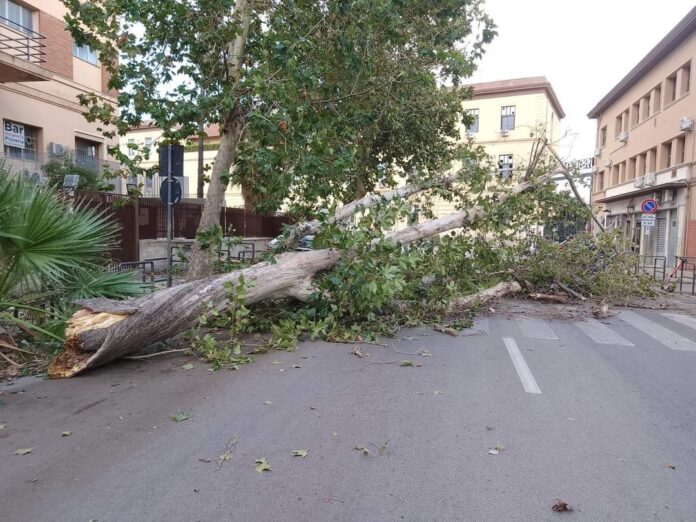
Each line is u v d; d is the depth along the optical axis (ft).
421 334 26.25
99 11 31.94
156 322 19.72
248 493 10.68
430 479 11.32
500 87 141.69
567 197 40.32
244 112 32.78
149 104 31.86
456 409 15.52
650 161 97.09
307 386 17.62
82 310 19.22
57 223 20.43
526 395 16.87
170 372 19.16
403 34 35.19
